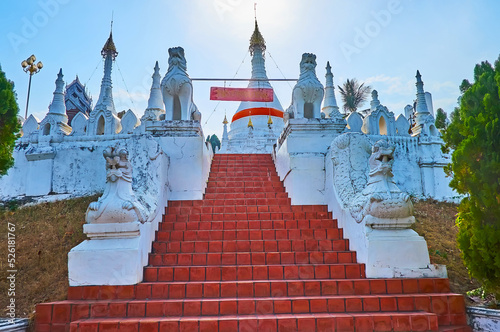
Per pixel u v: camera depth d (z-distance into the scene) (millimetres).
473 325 5168
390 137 14133
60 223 9844
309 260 6398
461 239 5715
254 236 7094
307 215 7980
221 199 8812
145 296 5453
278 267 5961
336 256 6434
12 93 6164
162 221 7762
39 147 13383
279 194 9289
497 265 5000
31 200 12648
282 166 10398
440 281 5695
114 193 5977
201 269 5910
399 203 6023
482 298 5922
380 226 6078
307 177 8930
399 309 5215
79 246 5684
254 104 27391
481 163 5234
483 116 5363
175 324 4707
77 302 5172
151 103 15945
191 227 7445
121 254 5594
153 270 5902
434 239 8586
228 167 11922
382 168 6348
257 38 28859
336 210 7668
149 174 7539
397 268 5859
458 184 5824
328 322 4773
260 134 24828
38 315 5023
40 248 8211
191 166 9117
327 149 9422
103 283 5508
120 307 5070
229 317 4867
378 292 5566
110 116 14656
